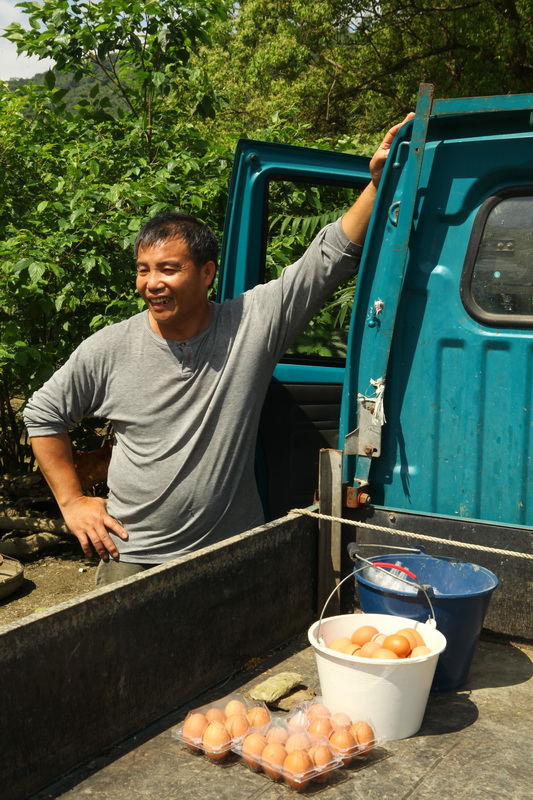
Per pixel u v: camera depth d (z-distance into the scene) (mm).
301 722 1909
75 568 6203
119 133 6473
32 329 6051
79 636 1768
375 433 2602
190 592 2100
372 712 1948
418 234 2576
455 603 2193
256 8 22062
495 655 2461
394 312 2535
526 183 2457
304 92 21531
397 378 2627
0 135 6191
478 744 1947
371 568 2471
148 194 5660
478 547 2361
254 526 2963
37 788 1680
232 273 3529
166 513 2832
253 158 3504
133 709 1928
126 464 2891
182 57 6637
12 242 5352
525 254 2465
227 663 2252
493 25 18453
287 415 3637
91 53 6539
